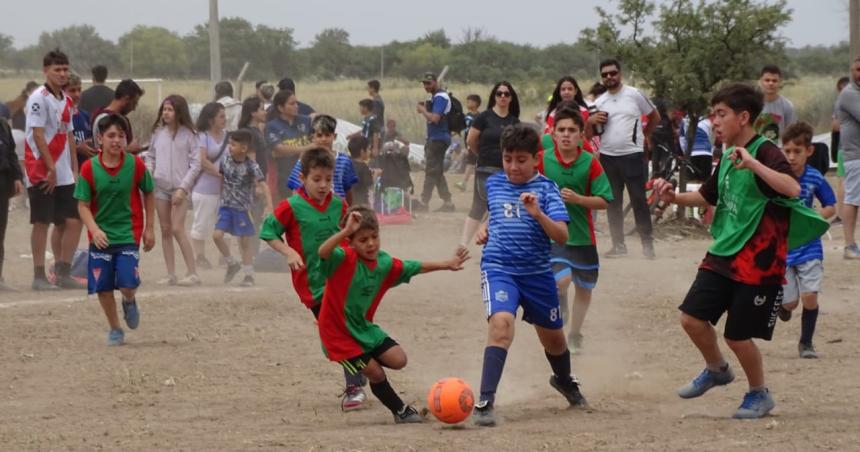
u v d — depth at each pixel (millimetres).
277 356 14820
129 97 20125
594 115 22219
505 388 13086
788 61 27672
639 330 16562
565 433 10375
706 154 29406
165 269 22953
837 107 23141
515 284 11297
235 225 20547
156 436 10641
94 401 12477
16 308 18203
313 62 125688
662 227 27938
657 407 11898
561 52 119875
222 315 17656
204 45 120500
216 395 12703
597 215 31062
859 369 13750
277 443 10172
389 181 31969
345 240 11625
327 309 11133
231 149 20406
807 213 10812
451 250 25719
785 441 9750
